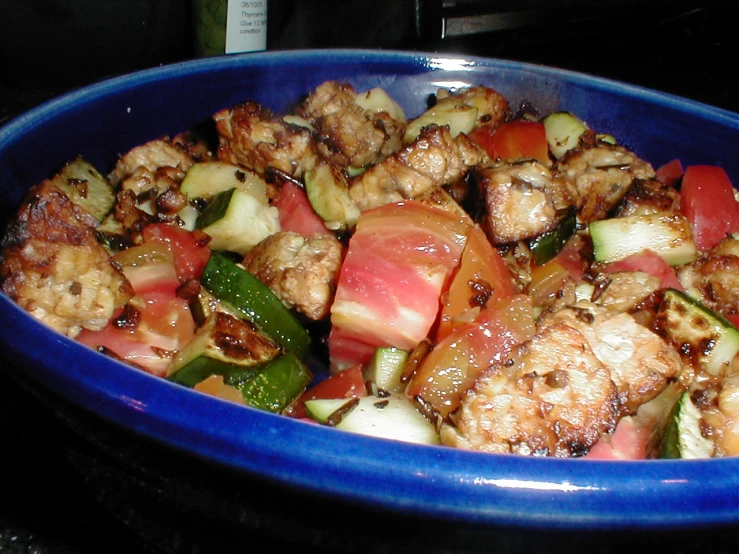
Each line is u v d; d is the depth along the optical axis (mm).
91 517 246
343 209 276
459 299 242
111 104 289
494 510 175
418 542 186
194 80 313
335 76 347
